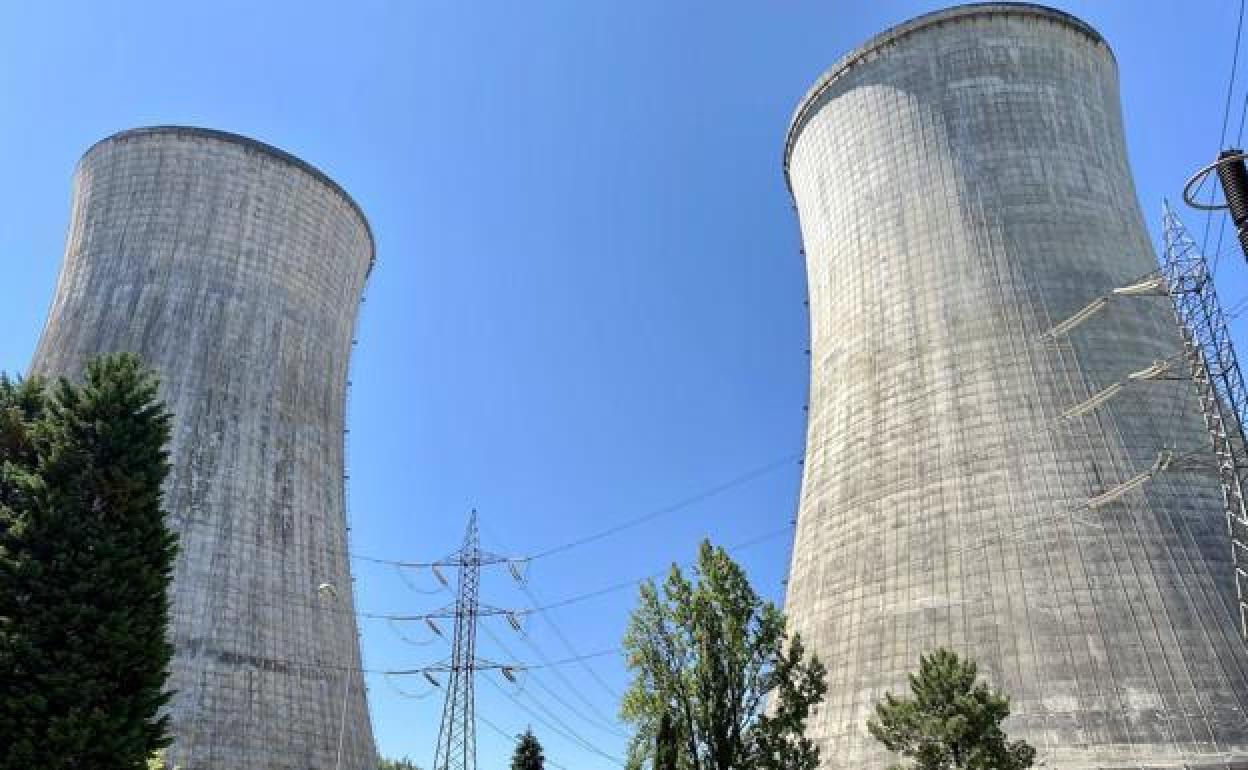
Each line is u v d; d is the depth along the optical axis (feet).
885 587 112.98
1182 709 93.40
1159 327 122.93
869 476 122.42
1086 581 101.96
